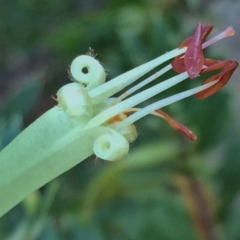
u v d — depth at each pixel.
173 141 0.09
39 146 0.06
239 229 0.09
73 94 0.06
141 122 0.09
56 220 0.09
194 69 0.05
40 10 0.12
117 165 0.09
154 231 0.10
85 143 0.06
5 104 0.10
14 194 0.06
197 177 0.09
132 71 0.06
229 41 0.15
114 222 0.09
